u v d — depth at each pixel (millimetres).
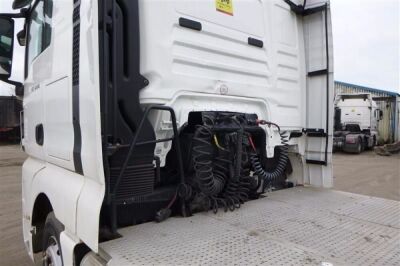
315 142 3691
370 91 27859
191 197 2670
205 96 2748
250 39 3100
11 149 18438
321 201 3105
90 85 1983
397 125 25875
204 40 2746
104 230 2162
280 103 3432
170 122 2535
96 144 1916
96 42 1904
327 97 3574
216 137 2730
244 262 1822
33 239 3104
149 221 2518
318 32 3600
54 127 2654
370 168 12836
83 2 2109
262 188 3451
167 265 1786
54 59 2631
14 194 7789
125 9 2283
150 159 2346
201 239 2143
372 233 2309
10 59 3445
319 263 1815
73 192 2207
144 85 2367
